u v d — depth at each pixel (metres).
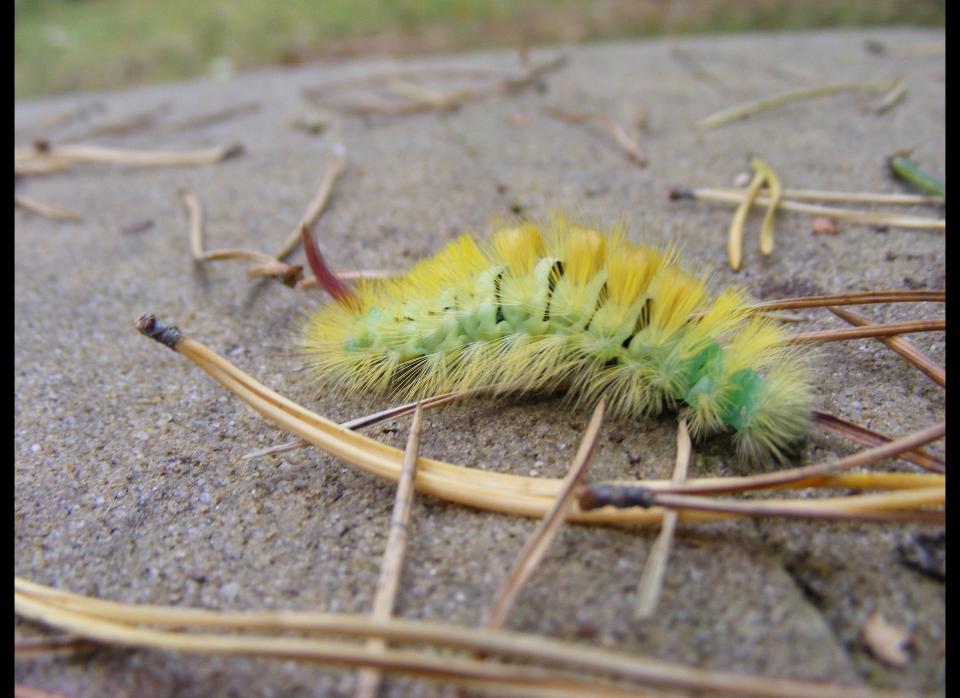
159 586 0.08
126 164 0.15
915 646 0.08
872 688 0.07
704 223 0.12
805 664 0.07
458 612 0.08
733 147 0.14
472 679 0.07
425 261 0.10
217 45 0.26
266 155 0.15
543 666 0.07
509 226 0.11
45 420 0.10
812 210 0.12
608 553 0.08
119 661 0.08
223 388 0.10
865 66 0.16
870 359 0.10
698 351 0.09
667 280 0.09
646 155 0.14
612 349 0.09
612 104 0.16
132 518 0.09
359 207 0.13
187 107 0.18
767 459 0.09
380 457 0.09
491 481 0.08
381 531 0.08
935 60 0.16
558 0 0.27
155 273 0.12
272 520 0.09
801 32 0.21
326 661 0.07
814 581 0.08
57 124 0.18
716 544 0.08
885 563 0.08
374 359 0.10
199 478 0.09
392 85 0.18
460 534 0.08
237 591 0.08
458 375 0.10
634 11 0.25
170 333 0.09
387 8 0.28
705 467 0.09
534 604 0.08
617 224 0.10
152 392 0.10
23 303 0.12
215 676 0.08
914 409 0.09
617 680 0.07
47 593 0.08
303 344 0.10
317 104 0.17
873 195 0.12
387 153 0.14
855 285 0.11
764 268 0.11
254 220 0.13
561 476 0.09
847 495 0.08
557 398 0.10
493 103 0.16
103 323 0.11
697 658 0.07
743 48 0.19
